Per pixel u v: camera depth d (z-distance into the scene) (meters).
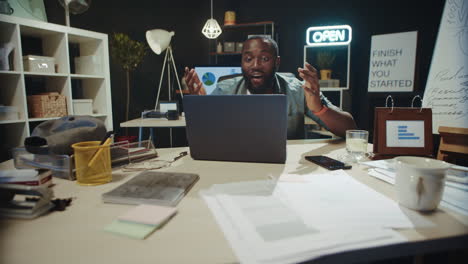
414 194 0.56
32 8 2.54
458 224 0.52
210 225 0.52
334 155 1.08
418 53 3.14
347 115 1.35
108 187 0.74
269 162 0.95
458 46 2.08
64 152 0.83
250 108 0.89
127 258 0.42
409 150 1.00
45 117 2.49
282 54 4.22
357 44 3.83
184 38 4.25
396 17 3.50
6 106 2.21
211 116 0.93
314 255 0.42
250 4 4.26
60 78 2.68
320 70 3.88
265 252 0.43
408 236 0.47
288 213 0.55
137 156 1.00
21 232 0.50
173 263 0.40
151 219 0.52
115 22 3.50
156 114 2.83
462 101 2.03
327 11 3.94
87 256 0.42
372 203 0.60
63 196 0.67
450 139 1.15
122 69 3.62
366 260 0.44
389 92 3.30
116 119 3.63
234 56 4.26
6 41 2.29
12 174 0.69
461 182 0.66
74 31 2.64
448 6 2.16
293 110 1.75
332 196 0.64
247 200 0.63
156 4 3.91
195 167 0.92
